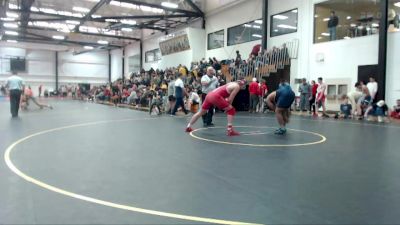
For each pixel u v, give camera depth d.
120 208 2.84
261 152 5.30
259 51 17.34
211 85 9.75
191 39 22.27
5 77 35.59
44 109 16.17
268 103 7.52
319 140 6.56
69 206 2.88
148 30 30.53
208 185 3.52
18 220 2.58
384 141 6.48
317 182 3.65
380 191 3.34
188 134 7.34
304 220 2.61
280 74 16.42
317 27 15.13
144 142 6.24
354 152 5.34
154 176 3.86
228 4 20.25
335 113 13.13
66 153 5.18
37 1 22.86
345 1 13.94
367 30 13.19
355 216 2.70
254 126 8.91
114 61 38.94
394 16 12.17
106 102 24.11
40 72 37.47
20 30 29.09
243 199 3.09
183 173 3.99
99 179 3.72
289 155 5.08
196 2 22.39
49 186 3.45
